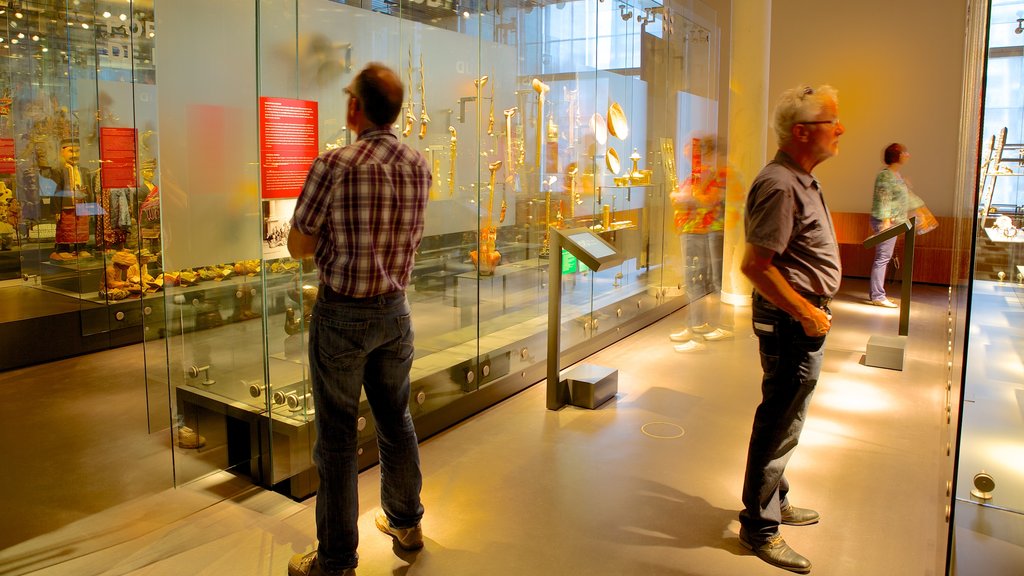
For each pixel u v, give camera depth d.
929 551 2.66
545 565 2.55
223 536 2.78
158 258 4.00
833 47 9.22
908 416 4.14
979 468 1.55
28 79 5.87
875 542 2.73
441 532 2.78
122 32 4.79
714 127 7.07
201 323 3.16
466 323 4.07
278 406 3.09
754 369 5.07
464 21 3.93
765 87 7.14
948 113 8.70
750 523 2.63
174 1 2.85
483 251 4.21
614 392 4.45
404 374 2.51
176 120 2.96
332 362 2.29
